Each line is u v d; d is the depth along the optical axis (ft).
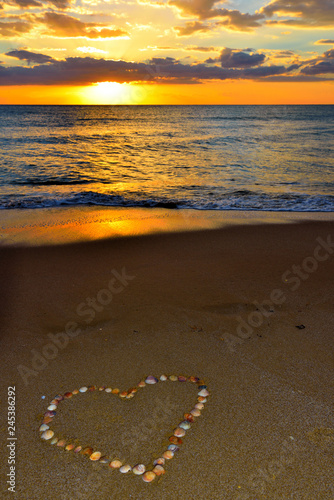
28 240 25.35
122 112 393.09
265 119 238.07
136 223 29.68
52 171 55.98
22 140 102.99
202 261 21.40
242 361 12.10
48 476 8.07
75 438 9.10
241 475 8.04
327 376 11.28
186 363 12.05
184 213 33.37
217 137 115.44
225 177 51.70
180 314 15.17
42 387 10.96
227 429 9.30
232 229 28.14
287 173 54.24
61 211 33.63
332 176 51.75
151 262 21.27
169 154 75.46
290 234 26.91
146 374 11.54
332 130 142.92
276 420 9.57
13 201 36.91
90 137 116.98
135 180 49.80
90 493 7.68
